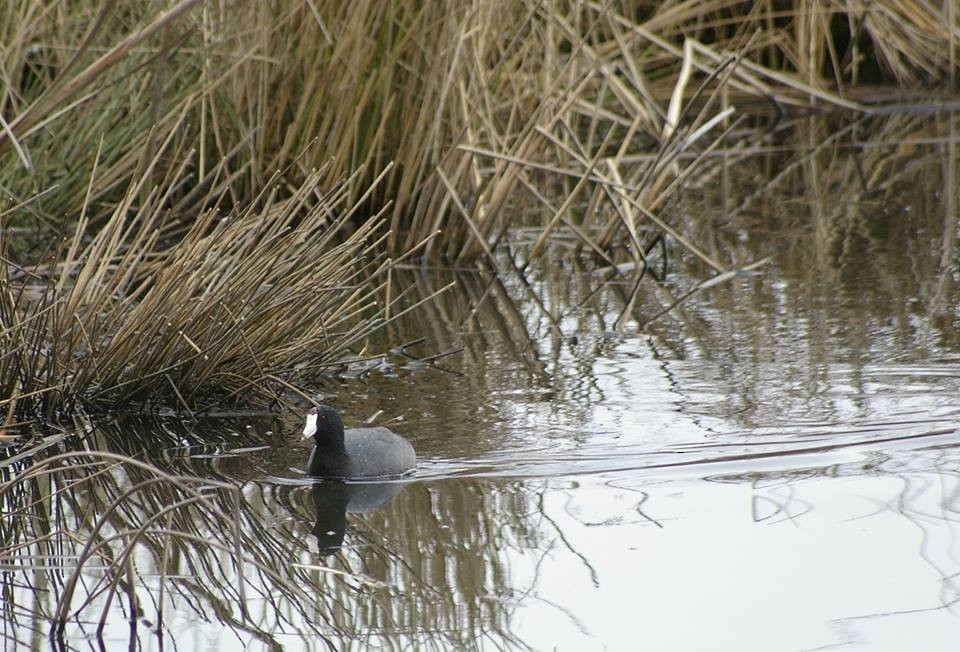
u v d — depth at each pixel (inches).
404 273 650.2
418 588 327.9
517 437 427.8
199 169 687.1
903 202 759.1
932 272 607.5
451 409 456.4
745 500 372.5
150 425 450.3
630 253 677.3
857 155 898.1
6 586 332.8
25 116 268.7
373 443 406.9
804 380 470.0
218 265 464.8
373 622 311.7
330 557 348.8
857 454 402.6
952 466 390.3
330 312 530.9
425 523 366.3
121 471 414.3
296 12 675.4
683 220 742.5
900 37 1099.3
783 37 1064.8
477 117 681.6
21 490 400.8
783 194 797.2
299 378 481.4
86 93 647.1
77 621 311.4
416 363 510.0
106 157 660.7
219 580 337.1
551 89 653.3
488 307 586.6
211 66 668.1
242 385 463.8
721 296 589.0
